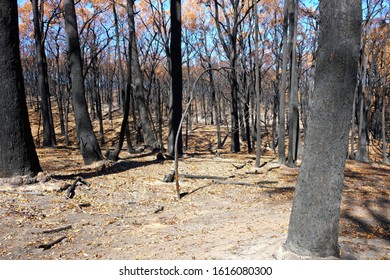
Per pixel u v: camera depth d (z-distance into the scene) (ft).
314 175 12.04
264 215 24.35
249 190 33.81
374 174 47.96
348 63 11.37
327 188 11.93
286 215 24.11
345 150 11.87
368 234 19.13
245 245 15.58
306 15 66.69
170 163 46.03
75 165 41.57
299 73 75.87
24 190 24.85
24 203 22.59
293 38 50.42
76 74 39.34
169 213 24.90
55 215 21.67
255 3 43.93
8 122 25.46
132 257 15.65
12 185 24.91
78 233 19.29
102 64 127.54
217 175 39.99
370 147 102.63
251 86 77.36
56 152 57.36
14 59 25.39
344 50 11.33
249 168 46.21
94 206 24.64
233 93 74.43
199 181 36.76
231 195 31.55
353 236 18.06
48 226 19.66
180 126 28.89
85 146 40.37
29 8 84.84
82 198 25.95
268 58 89.92
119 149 44.21
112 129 118.11
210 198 30.17
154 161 46.73
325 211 12.05
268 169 45.96
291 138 50.24
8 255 15.62
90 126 40.83
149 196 29.22
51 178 27.53
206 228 20.95
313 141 11.99
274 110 82.23
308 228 12.25
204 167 44.78
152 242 18.26
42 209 22.21
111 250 16.87
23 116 26.13
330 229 12.21
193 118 168.86
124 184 32.19
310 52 79.71
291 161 49.98
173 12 50.26
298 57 81.97
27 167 26.17
